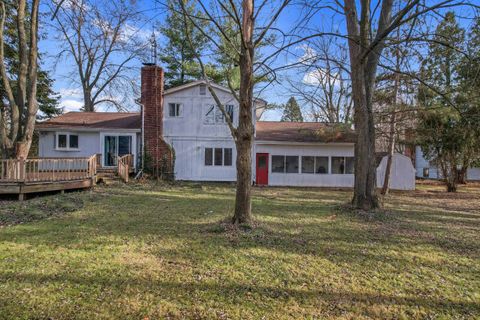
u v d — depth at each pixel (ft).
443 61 31.04
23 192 35.65
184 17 23.68
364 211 31.99
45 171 50.44
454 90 37.42
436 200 47.50
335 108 71.92
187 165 65.00
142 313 10.75
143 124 61.87
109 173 54.44
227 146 65.36
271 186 63.72
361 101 32.71
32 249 17.42
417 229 25.12
